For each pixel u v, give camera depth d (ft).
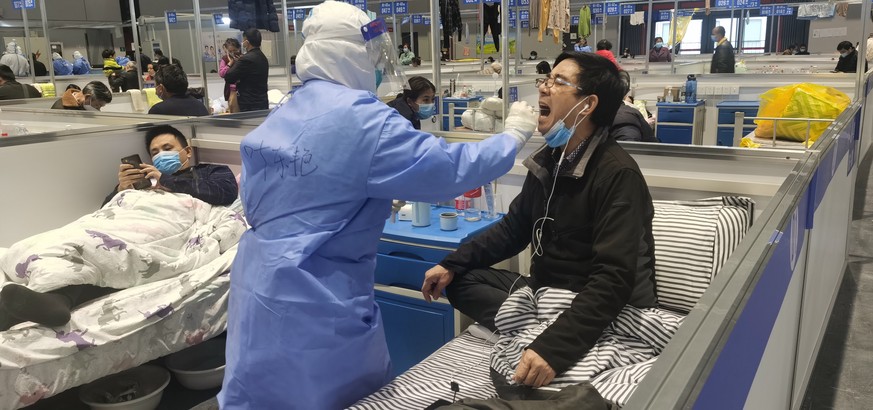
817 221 7.14
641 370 4.87
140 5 43.73
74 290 7.54
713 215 6.43
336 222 5.26
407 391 5.55
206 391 8.82
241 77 18.06
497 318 5.94
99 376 7.24
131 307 7.48
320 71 5.54
